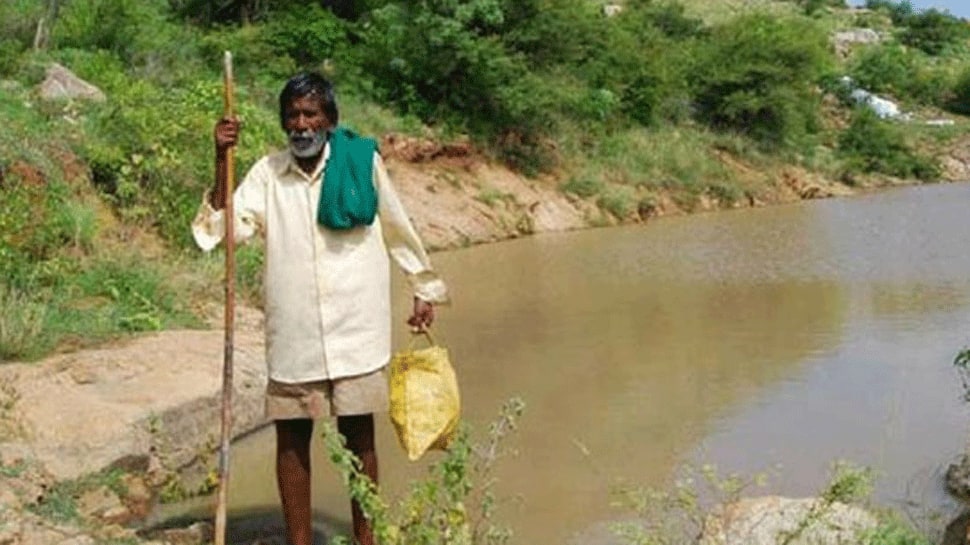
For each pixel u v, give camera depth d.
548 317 11.03
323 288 4.44
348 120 20.73
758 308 11.54
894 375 8.39
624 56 28.47
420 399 4.43
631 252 17.33
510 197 21.72
